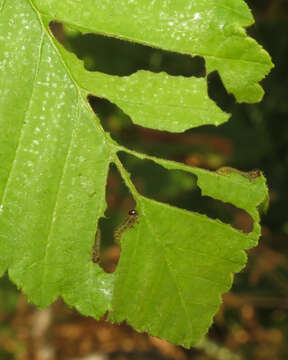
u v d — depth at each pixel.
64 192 0.23
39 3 0.22
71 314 0.75
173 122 0.23
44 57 0.22
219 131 0.47
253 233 0.23
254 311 0.59
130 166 0.46
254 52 0.22
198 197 0.44
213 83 0.31
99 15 0.22
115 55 0.39
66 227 0.23
